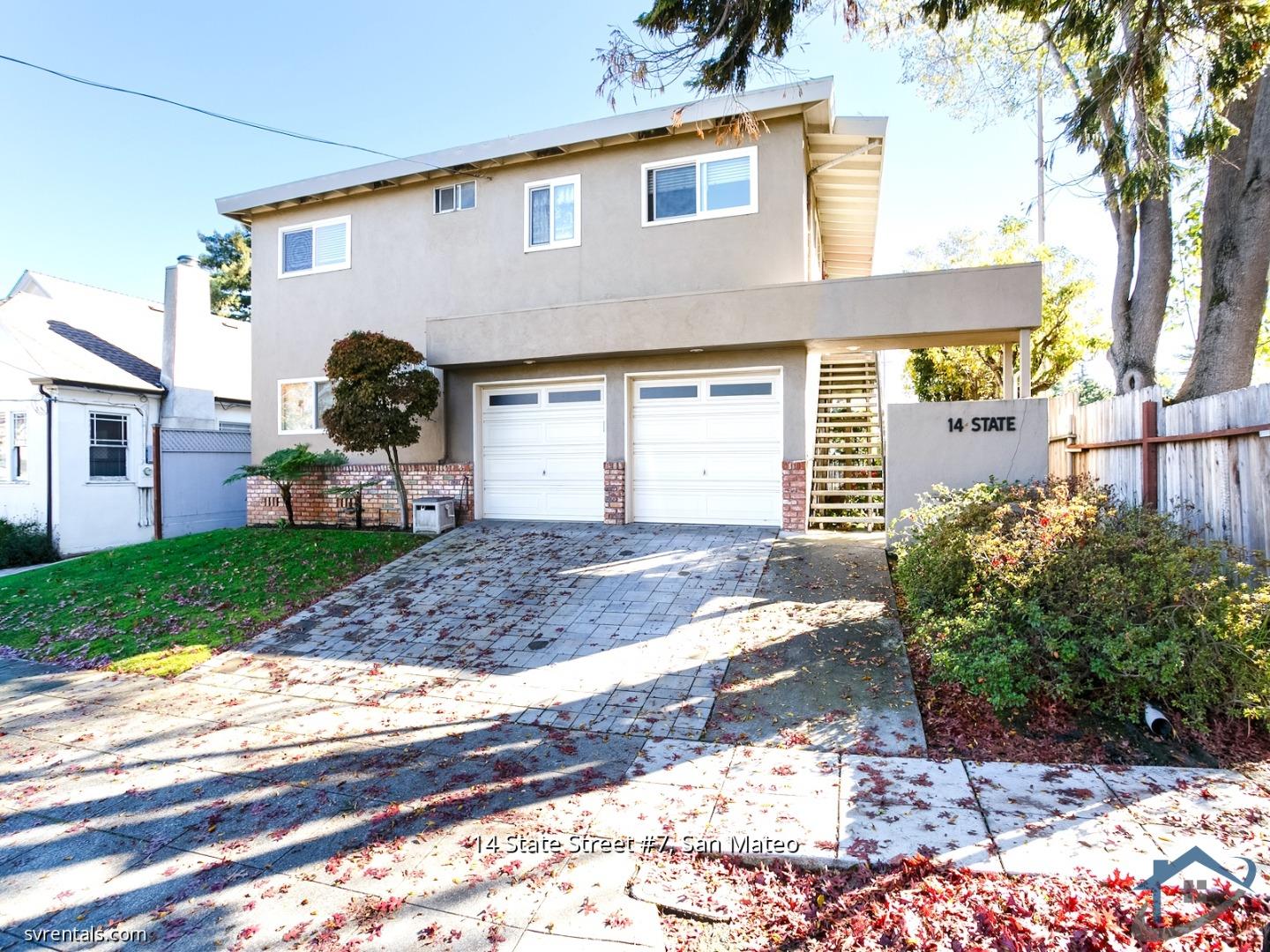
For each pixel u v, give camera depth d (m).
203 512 16.00
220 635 7.75
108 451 15.13
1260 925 2.70
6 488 14.68
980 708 4.91
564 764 4.57
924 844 3.41
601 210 11.51
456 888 3.29
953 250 17.52
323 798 4.24
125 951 2.95
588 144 11.27
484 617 7.64
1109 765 4.17
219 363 18.28
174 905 3.25
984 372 16.89
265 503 13.81
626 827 3.75
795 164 10.34
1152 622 4.53
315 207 13.67
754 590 7.74
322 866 3.52
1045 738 4.51
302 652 7.15
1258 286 7.48
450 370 12.23
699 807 3.92
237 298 33.16
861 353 15.04
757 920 2.98
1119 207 8.27
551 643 6.82
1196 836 3.36
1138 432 6.57
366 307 13.23
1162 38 5.75
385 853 3.60
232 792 4.36
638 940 2.88
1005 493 6.90
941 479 8.55
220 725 5.50
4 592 9.91
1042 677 4.79
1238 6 5.60
